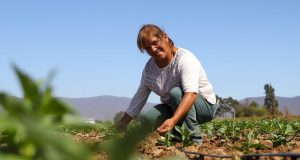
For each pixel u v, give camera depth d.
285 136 7.07
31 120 0.59
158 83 6.43
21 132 0.67
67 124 0.69
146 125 0.65
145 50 6.09
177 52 6.20
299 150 5.53
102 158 3.54
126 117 6.61
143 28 6.02
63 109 0.67
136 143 0.63
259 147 5.83
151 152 5.18
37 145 0.65
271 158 4.33
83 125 0.70
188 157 4.53
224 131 8.41
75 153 0.57
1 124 0.61
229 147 6.10
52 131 0.60
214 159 4.76
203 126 10.35
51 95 0.67
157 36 5.98
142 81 6.63
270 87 90.56
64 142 0.57
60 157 0.57
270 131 9.99
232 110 84.69
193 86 5.92
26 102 0.66
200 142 6.52
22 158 0.67
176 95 6.09
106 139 0.83
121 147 0.62
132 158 0.63
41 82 0.66
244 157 3.14
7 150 0.73
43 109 0.66
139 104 6.65
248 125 10.84
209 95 6.59
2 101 0.60
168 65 6.24
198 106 6.50
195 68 6.07
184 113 5.79
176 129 6.33
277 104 89.81
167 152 5.18
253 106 85.94
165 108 6.61
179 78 6.19
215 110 6.77
